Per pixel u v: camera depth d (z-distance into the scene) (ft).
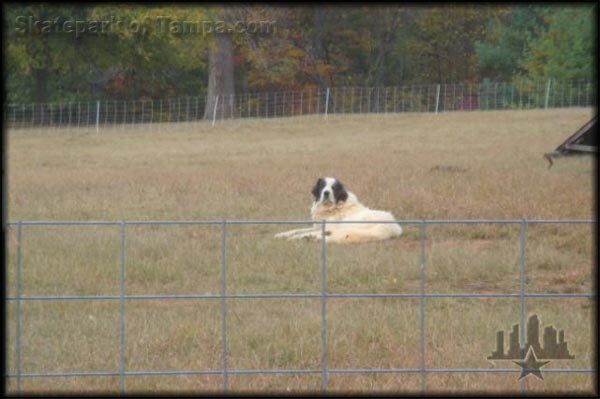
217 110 159.33
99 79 181.37
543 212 51.98
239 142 111.14
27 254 40.45
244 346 27.96
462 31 184.75
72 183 70.23
